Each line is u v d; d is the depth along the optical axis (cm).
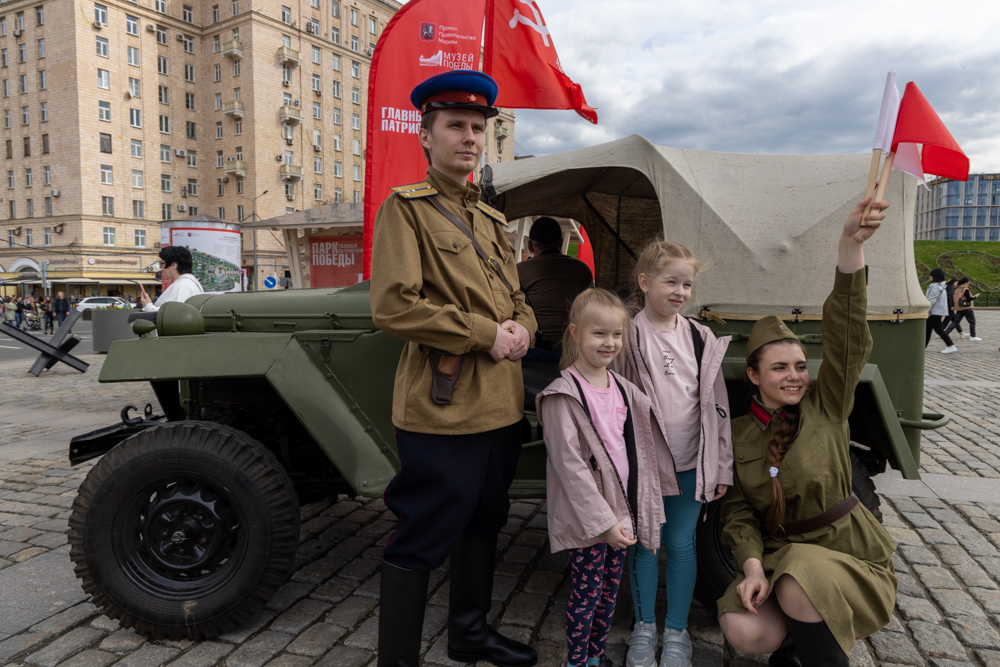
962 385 805
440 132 190
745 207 249
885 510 371
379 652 196
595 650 210
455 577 213
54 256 4384
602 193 407
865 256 247
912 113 175
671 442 210
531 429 259
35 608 254
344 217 1194
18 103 4425
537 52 451
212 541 229
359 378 250
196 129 4788
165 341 243
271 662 217
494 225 211
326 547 316
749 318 244
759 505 206
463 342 177
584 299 201
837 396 202
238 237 1306
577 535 192
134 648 226
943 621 246
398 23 470
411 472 188
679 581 214
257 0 4475
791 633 183
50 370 1009
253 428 283
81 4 4150
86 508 225
